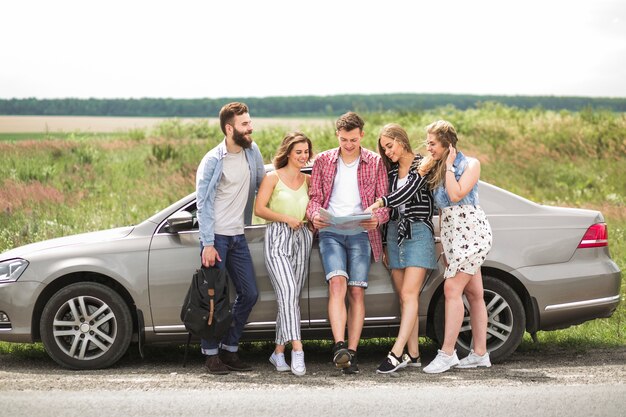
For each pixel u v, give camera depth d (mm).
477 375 6238
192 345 7824
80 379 6199
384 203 6348
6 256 6863
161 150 21938
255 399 5344
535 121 27031
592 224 6863
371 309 6688
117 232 6863
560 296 6723
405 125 32031
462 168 6297
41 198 14953
